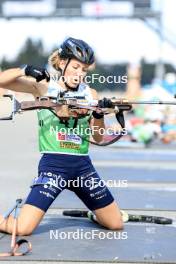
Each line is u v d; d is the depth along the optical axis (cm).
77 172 1485
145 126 4119
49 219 1683
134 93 5550
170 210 1897
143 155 3625
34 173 2770
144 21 8038
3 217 1480
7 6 8081
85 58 1445
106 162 3238
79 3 7931
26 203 1478
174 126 4372
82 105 1426
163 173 2806
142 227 1606
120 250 1370
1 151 3716
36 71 1380
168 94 3909
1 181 2511
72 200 2019
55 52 1482
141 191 2266
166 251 1365
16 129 5203
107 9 7919
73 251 1357
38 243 1416
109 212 1529
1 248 1366
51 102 1412
